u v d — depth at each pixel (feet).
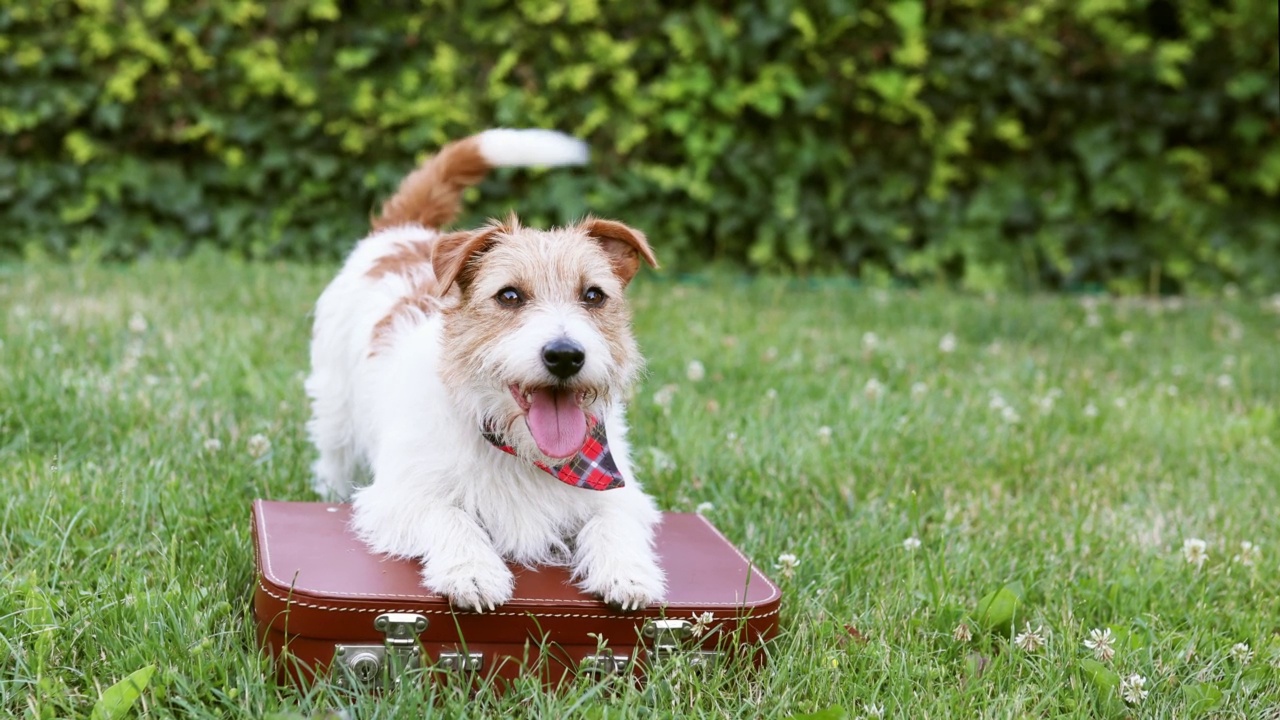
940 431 15.56
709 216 28.78
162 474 12.00
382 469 9.84
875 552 11.39
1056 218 29.30
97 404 14.01
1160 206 28.60
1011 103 28.58
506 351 9.08
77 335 17.40
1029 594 10.74
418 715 7.87
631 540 9.25
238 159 26.91
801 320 22.89
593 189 27.30
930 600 10.36
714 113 27.63
